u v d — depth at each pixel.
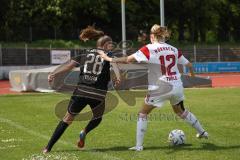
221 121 33.56
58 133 23.38
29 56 103.94
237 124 32.16
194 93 56.19
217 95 53.38
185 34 164.50
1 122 34.34
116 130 30.20
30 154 23.17
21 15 130.12
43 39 127.94
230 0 162.62
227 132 28.84
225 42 158.00
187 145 24.77
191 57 115.31
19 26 129.62
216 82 81.06
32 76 62.22
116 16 141.25
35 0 131.50
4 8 129.62
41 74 61.81
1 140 27.12
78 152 23.58
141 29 146.88
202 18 156.62
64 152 23.55
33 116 37.59
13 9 130.62
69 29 134.25
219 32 167.75
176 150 23.56
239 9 162.38
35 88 62.12
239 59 122.19
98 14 135.88
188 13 152.12
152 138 27.05
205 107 42.06
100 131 29.80
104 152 23.50
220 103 45.19
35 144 25.81
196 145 24.72
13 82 67.44
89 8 134.50
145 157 22.12
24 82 63.09
